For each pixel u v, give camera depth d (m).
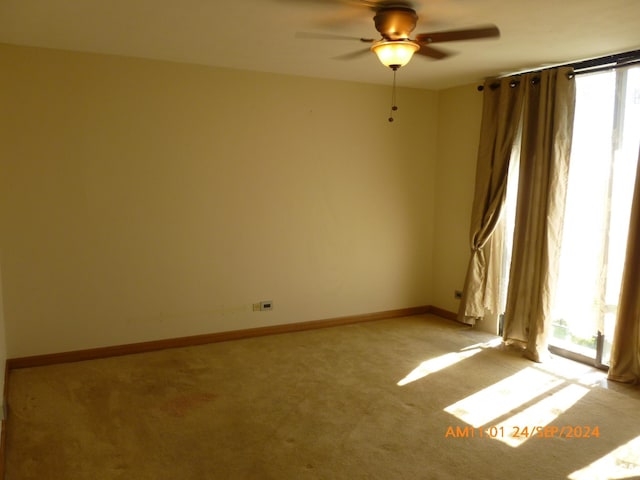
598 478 2.56
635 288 3.64
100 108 3.96
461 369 4.01
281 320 4.92
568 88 3.95
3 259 3.77
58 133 3.85
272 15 2.90
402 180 5.39
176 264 4.38
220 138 4.42
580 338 4.20
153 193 4.22
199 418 3.16
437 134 5.51
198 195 4.39
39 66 3.74
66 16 2.96
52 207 3.88
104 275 4.12
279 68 4.39
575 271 4.14
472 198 5.11
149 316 4.32
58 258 3.95
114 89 3.99
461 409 3.31
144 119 4.12
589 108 3.99
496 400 3.45
